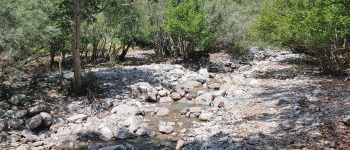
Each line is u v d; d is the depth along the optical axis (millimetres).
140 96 23312
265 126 15930
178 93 24047
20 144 15453
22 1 19656
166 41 39656
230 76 30766
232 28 36375
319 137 13555
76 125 17734
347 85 22297
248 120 17344
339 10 23500
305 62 35969
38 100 21172
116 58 38844
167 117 19594
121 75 28500
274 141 13781
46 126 17469
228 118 18266
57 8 22500
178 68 32406
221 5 35781
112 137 16531
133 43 40625
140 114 19859
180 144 14969
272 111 18328
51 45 24578
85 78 23203
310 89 22234
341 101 18266
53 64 32531
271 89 23844
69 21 23266
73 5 21859
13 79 24625
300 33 25516
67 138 16281
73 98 21828
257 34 34844
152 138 16391
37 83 24734
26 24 19203
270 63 37156
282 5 33000
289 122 15984
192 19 33188
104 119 18688
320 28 24141
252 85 25938
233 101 21531
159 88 24859
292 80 26281
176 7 33594
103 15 34469
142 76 28531
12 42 18938
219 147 13961
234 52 39000
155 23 37688
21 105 20125
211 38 35156
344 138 13172
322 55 27125
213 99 22781
